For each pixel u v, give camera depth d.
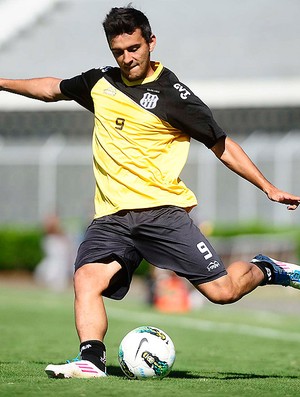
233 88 108.69
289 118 106.12
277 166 103.75
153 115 24.83
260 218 105.44
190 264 24.86
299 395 21.83
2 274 109.38
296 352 39.22
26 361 31.92
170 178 25.03
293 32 127.38
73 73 131.12
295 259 88.69
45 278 104.19
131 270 25.42
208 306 74.50
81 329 24.44
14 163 115.50
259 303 77.44
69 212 112.75
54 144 114.38
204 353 38.03
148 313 64.12
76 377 23.98
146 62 24.81
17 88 26.91
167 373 24.83
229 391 22.05
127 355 24.55
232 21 133.62
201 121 24.84
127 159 24.97
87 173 112.25
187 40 129.88
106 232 25.12
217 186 107.00
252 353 38.44
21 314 60.56
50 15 146.25
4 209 115.81
